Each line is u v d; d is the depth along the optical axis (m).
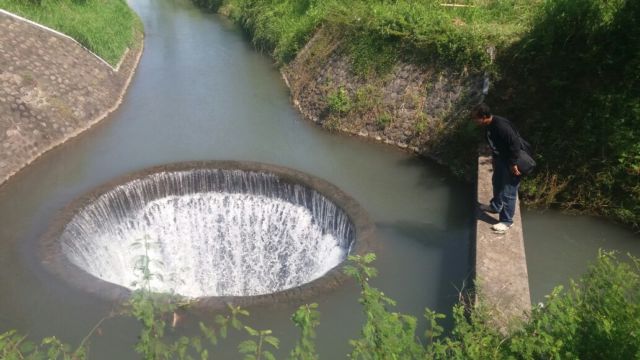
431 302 6.44
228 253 9.62
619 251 7.31
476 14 11.96
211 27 21.30
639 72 7.72
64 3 15.73
